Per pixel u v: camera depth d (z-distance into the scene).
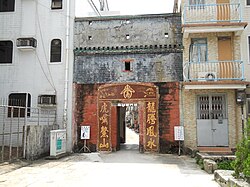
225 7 15.41
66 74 16.41
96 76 16.28
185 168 11.09
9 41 17.19
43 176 9.60
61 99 16.41
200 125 15.28
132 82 15.97
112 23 16.67
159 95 15.67
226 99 15.27
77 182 8.69
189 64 14.99
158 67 15.85
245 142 7.52
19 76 16.84
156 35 16.27
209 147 14.97
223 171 8.80
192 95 15.41
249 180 6.98
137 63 16.06
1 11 17.44
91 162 12.62
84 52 16.38
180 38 16.05
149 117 15.66
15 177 9.45
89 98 16.23
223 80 14.52
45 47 16.88
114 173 10.12
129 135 30.89
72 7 17.06
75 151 15.93
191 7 15.54
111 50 16.17
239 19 15.09
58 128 16.03
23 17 17.19
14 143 16.34
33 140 13.23
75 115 16.19
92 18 16.78
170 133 15.38
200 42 15.85
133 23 16.53
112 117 16.16
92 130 16.06
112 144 16.03
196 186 8.18
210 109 15.35
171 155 14.73
